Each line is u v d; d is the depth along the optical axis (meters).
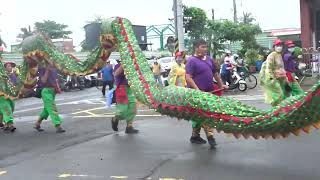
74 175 7.48
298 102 6.89
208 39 39.97
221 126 7.88
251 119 7.42
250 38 46.03
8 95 12.41
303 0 28.41
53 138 11.05
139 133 11.16
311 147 8.82
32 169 8.01
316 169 7.30
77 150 9.45
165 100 8.50
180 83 14.39
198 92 8.18
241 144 9.32
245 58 39.97
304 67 23.56
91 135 11.19
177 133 10.93
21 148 9.94
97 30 11.44
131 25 10.55
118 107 11.16
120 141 10.22
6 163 8.53
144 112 15.19
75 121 13.91
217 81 9.26
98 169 7.79
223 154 8.53
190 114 8.20
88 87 34.06
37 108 19.27
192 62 8.91
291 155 8.25
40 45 11.83
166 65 33.88
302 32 28.61
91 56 11.38
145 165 7.93
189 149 9.07
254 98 18.36
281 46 11.35
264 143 9.33
